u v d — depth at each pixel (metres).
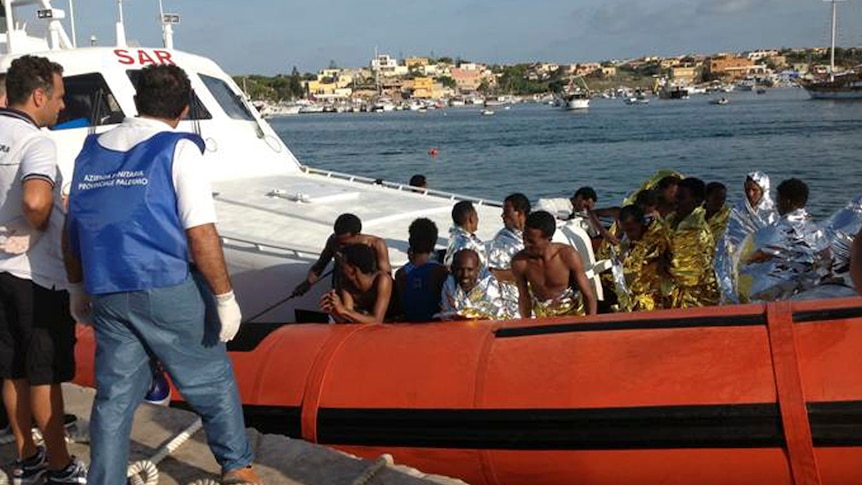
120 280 3.25
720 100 145.50
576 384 4.20
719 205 7.34
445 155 44.44
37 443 4.16
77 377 5.57
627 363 4.19
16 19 8.92
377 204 7.75
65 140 7.18
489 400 4.33
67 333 3.79
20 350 3.76
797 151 37.47
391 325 5.04
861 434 3.73
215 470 4.01
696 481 4.05
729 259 5.93
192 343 3.41
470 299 5.50
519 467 4.32
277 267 6.30
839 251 5.40
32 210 3.46
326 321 6.27
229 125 8.46
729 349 4.07
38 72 3.64
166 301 3.28
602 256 7.41
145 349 3.43
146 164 3.22
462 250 5.46
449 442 4.41
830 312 4.07
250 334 5.22
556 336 4.49
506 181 30.19
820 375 3.83
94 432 3.36
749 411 3.88
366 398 4.59
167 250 3.26
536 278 5.73
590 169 33.91
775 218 6.94
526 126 78.88
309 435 4.68
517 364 4.39
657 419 4.02
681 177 7.43
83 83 7.39
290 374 4.82
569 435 4.17
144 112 3.36
